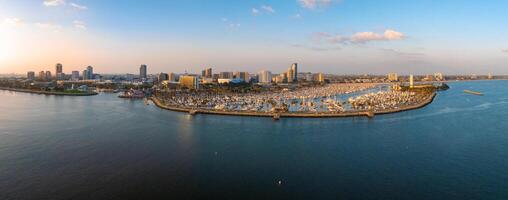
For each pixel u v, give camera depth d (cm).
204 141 19088
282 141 19250
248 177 13288
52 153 16075
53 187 11969
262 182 12794
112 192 11675
